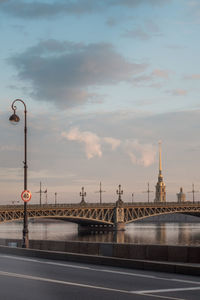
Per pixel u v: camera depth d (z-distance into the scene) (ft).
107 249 103.65
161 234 636.48
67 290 58.85
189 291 58.65
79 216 584.81
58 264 89.30
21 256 108.47
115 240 496.23
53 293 56.75
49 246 123.03
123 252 100.32
